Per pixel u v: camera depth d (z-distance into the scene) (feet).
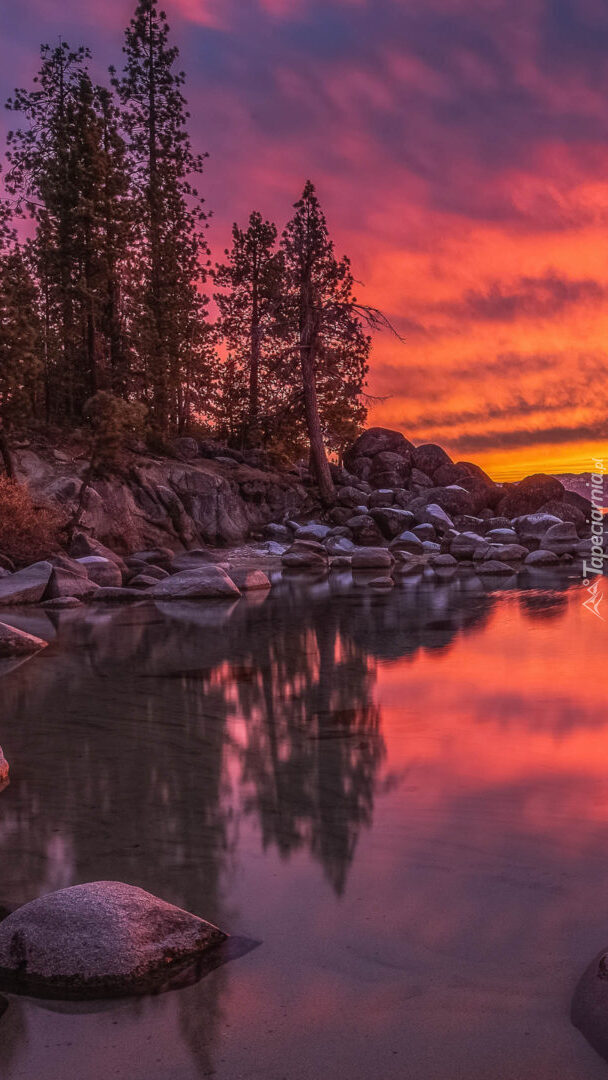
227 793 18.02
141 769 20.11
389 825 15.51
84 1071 8.46
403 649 38.96
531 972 10.09
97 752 21.80
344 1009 9.43
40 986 10.25
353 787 18.03
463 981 9.93
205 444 144.46
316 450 142.00
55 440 112.88
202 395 157.89
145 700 28.53
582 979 9.70
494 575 86.94
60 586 68.08
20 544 86.12
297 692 29.40
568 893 12.28
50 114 133.90
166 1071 8.41
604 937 10.92
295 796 17.58
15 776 19.77
